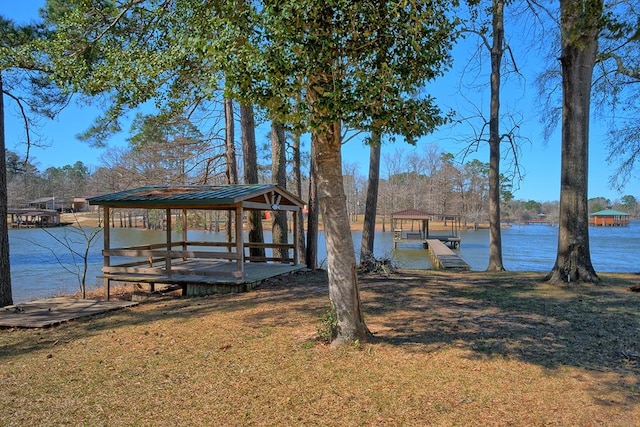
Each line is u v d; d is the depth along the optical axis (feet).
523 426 9.87
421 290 26.55
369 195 38.68
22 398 12.21
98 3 19.99
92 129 37.32
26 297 38.70
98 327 20.76
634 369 12.94
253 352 15.38
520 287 26.73
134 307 25.82
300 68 11.78
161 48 19.38
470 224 209.87
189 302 26.02
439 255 72.90
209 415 10.78
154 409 11.23
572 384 12.00
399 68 12.78
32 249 83.56
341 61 12.80
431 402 11.16
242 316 21.04
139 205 29.25
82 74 17.53
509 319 18.76
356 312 15.64
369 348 15.07
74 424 10.54
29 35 25.43
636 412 10.36
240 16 12.10
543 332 16.72
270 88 12.05
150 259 34.86
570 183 27.71
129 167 45.62
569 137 27.53
